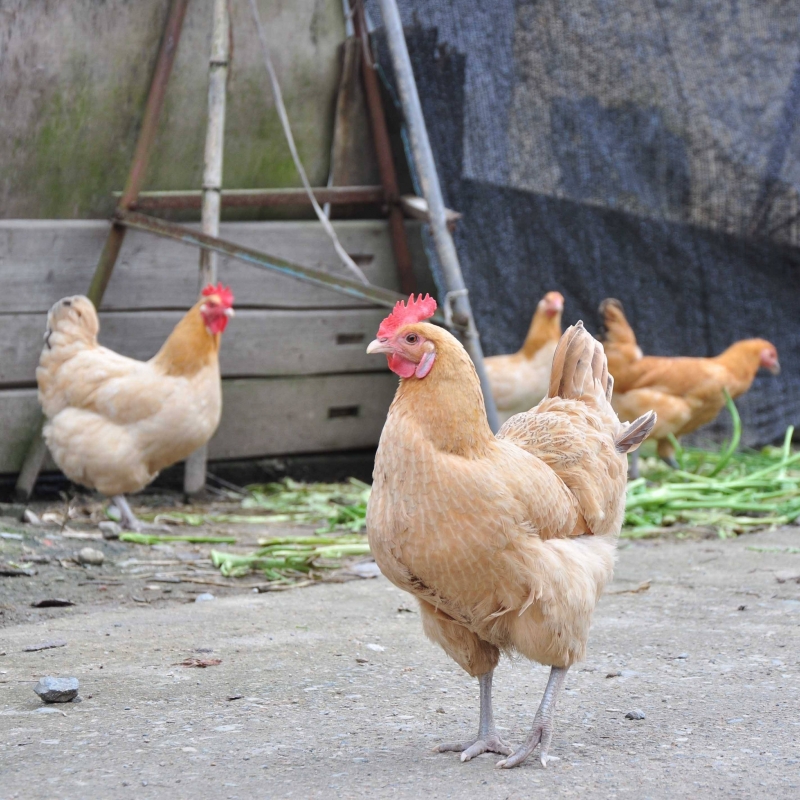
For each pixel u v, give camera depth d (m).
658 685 4.12
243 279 5.33
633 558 4.78
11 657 4.21
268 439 5.40
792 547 4.86
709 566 4.71
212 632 4.32
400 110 5.42
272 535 4.95
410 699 4.09
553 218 5.50
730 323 5.66
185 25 5.16
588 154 5.47
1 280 5.08
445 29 5.37
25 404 5.12
